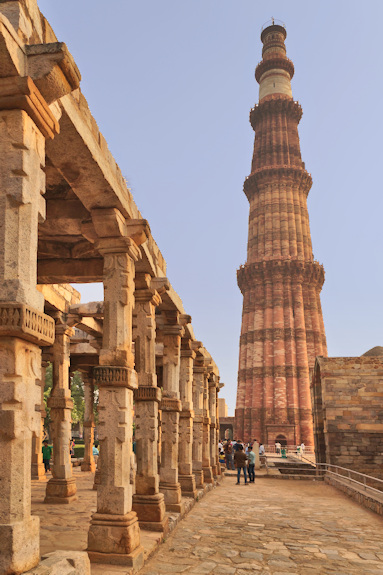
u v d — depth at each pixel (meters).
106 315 7.81
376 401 26.66
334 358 27.58
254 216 62.97
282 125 65.75
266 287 57.78
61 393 13.02
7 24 4.27
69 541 8.02
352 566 7.95
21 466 4.23
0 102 4.55
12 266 4.39
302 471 28.69
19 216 4.48
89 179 6.92
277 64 68.50
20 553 4.06
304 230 61.81
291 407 51.84
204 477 19.67
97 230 7.88
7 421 4.16
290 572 7.44
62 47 4.65
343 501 17.08
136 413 9.94
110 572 6.43
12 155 4.53
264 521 12.02
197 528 10.77
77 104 5.94
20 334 4.23
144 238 8.27
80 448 46.22
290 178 62.22
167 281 10.34
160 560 7.83
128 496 7.37
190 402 15.13
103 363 7.59
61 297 13.14
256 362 55.25
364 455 26.05
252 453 23.86
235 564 7.77
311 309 58.38
